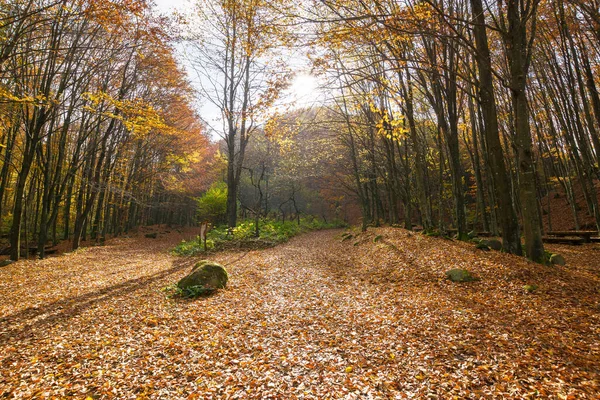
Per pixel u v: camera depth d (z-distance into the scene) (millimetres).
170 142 27078
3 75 12227
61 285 10195
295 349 5184
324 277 10836
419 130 21938
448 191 31641
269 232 25484
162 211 43594
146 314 7191
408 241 14109
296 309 7324
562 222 23750
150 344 5543
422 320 6105
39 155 17906
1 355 5211
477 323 5723
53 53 13641
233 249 19156
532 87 19219
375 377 4219
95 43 16078
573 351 4469
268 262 14203
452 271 8750
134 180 28094
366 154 25141
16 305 7977
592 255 12773
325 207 57125
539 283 7547
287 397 3859
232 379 4305
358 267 12344
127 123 12242
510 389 3717
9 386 4273
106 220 28453
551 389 3646
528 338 4969
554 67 17250
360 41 9875
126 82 19656
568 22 13852
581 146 16578
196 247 19422
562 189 29984
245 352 5133
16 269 12836
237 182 25297
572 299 6543
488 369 4172
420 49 14703
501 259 9336
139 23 13883
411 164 24484
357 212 54281
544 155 24203
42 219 17016
